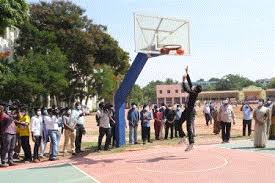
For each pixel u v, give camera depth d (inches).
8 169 572.4
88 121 1897.1
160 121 896.9
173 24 729.6
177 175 478.3
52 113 652.1
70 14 2021.4
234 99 4650.6
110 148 763.4
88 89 2593.5
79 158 655.8
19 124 629.3
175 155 639.8
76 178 485.7
